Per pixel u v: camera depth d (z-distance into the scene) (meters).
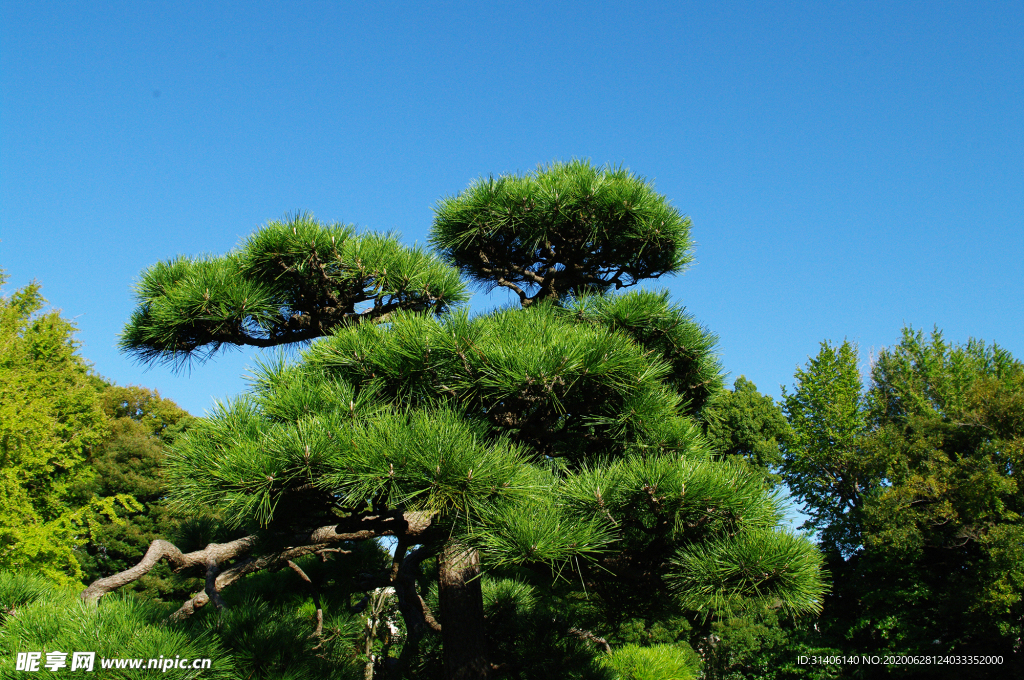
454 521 3.50
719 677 17.31
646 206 6.13
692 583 3.63
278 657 3.92
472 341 4.11
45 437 14.25
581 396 4.52
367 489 3.28
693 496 3.58
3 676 2.83
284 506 3.71
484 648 5.06
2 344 15.82
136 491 20.58
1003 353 25.66
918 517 17.09
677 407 5.30
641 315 5.38
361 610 6.32
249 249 5.39
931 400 23.55
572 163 6.52
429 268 5.50
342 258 5.29
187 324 5.25
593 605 5.45
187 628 3.54
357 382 4.15
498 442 3.75
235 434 3.56
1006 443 16.56
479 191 6.19
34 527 13.58
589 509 3.64
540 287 6.76
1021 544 15.02
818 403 24.55
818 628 18.50
